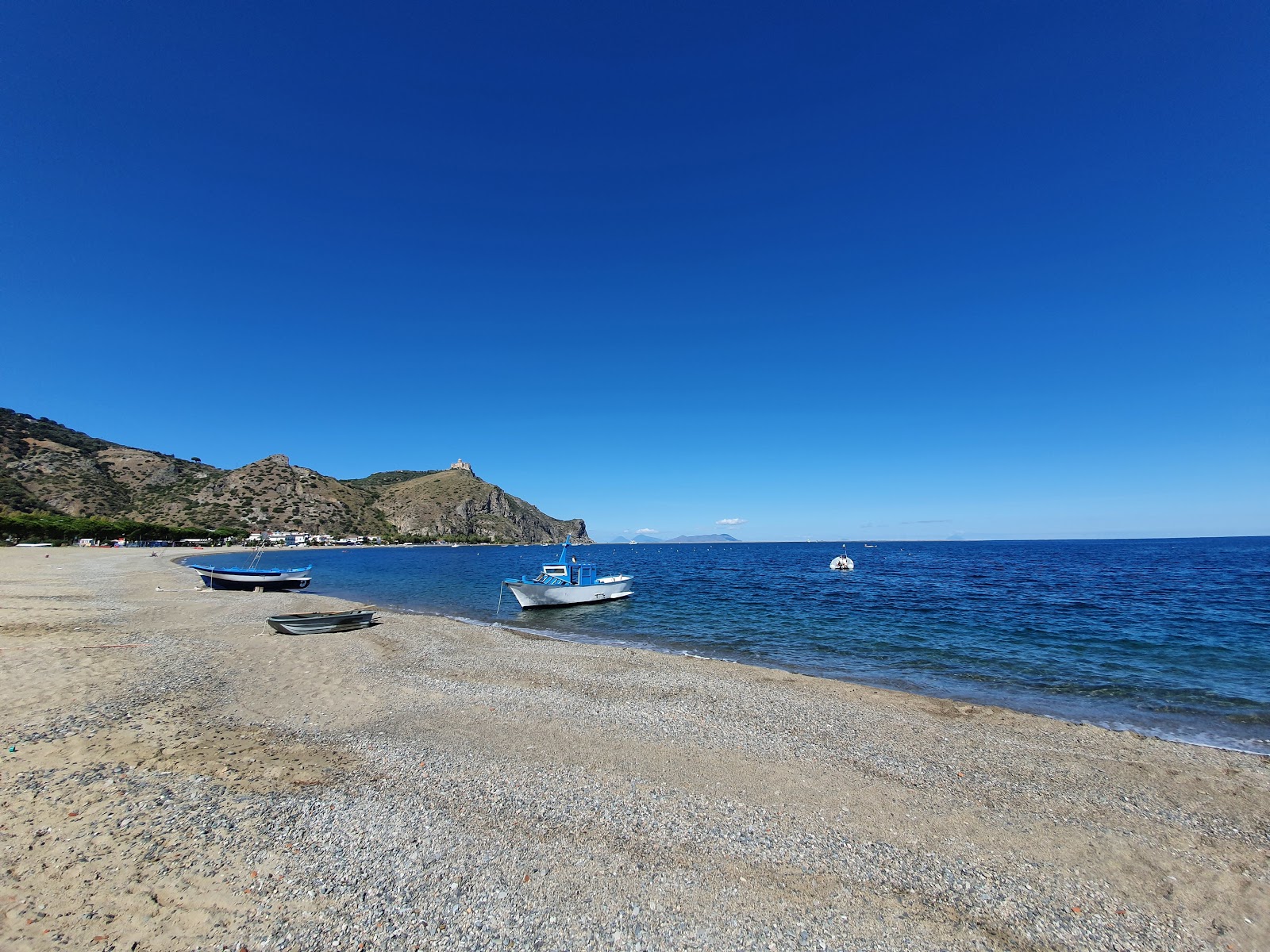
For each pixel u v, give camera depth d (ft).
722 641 74.02
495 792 26.23
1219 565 216.33
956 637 75.15
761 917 17.87
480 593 141.08
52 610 79.15
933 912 18.47
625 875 19.85
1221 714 43.24
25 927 15.62
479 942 16.22
